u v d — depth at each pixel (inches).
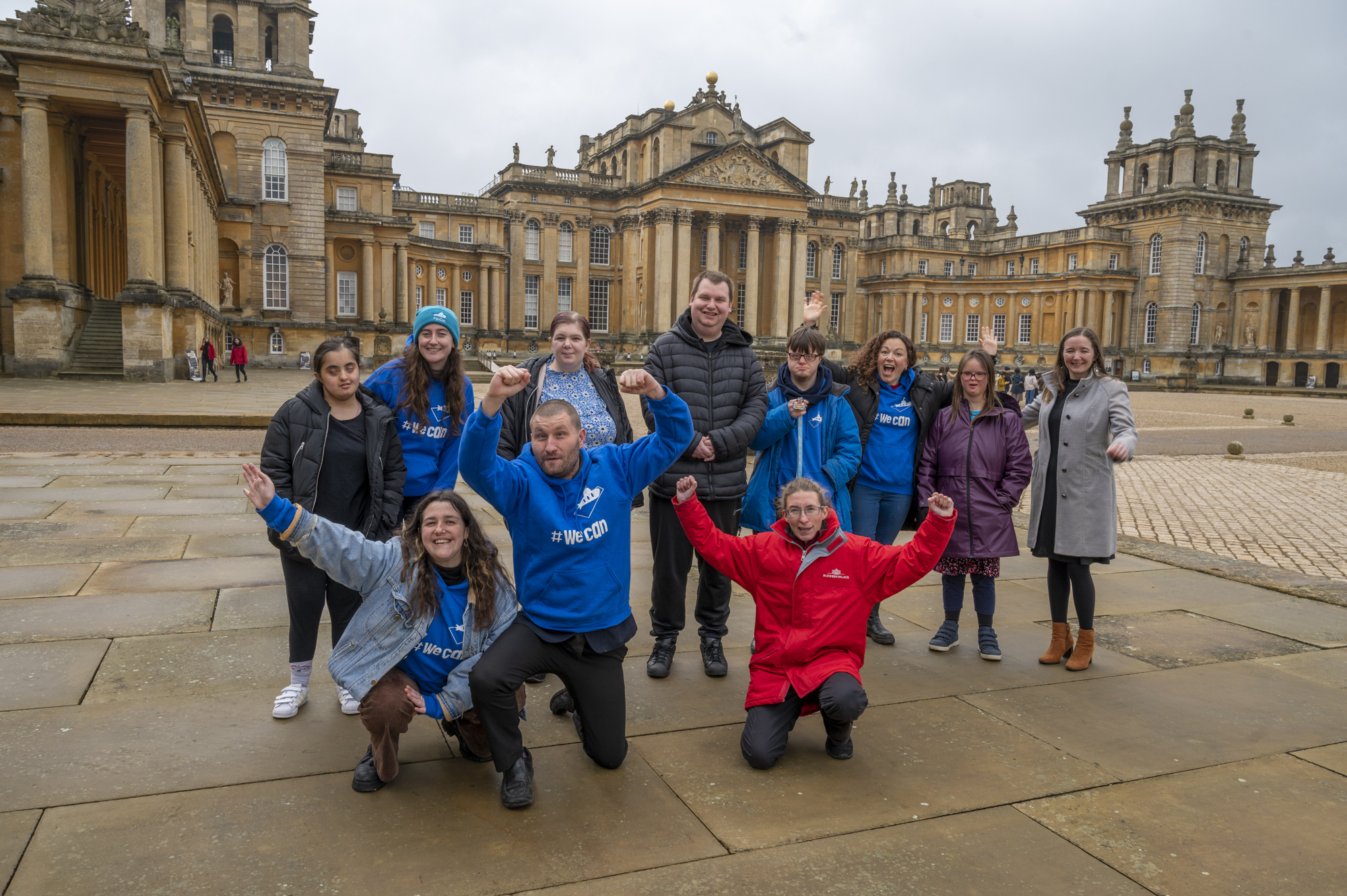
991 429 233.9
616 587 158.2
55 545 316.2
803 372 225.1
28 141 1155.9
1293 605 289.7
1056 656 228.8
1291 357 3019.2
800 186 2950.3
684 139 2896.2
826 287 3235.7
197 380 1305.4
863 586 175.0
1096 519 217.9
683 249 2837.1
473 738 159.9
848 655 175.0
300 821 139.8
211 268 1836.9
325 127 2258.9
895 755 171.9
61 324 1190.9
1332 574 343.6
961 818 147.5
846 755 170.1
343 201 2415.1
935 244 3535.9
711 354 217.6
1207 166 3142.2
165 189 1362.0
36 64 1151.6
